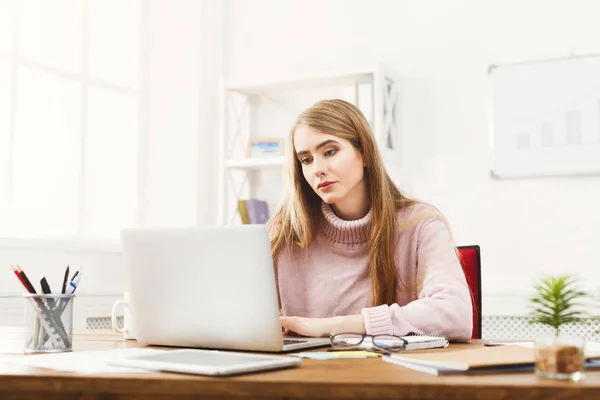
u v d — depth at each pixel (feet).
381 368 3.00
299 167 5.65
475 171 10.28
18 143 9.30
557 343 2.61
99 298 9.91
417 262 5.39
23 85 9.43
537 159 9.91
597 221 9.64
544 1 10.07
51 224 9.77
